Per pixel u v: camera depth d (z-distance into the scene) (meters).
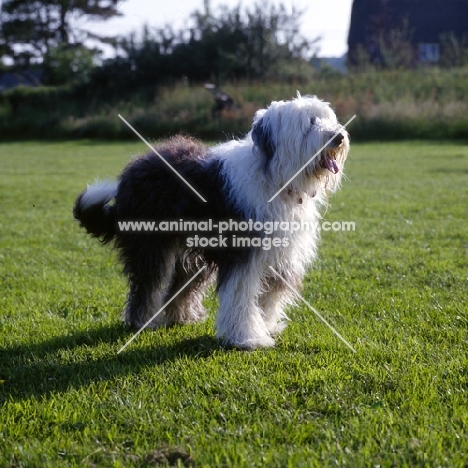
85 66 21.81
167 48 18.16
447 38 21.88
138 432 2.40
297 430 2.39
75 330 3.16
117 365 2.82
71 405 2.54
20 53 25.88
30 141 15.98
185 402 2.55
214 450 2.31
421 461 2.26
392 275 3.83
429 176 7.89
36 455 2.30
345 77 16.56
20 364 2.85
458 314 3.24
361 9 24.22
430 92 14.80
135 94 17.47
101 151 12.73
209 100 15.45
